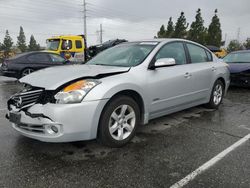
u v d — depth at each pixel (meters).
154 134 4.32
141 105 4.07
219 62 6.02
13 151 3.61
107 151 3.63
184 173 3.04
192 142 3.97
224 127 4.69
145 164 3.26
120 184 2.82
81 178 2.94
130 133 3.90
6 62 10.44
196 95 5.18
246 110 5.92
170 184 2.82
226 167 3.17
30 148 3.70
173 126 4.73
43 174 3.02
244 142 3.97
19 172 3.05
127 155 3.51
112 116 3.62
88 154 3.54
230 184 2.81
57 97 3.29
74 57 15.59
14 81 11.34
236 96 7.65
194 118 5.24
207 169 3.13
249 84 8.30
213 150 3.68
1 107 6.17
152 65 4.25
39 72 4.06
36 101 3.40
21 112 3.46
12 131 4.37
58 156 3.47
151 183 2.84
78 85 3.38
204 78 5.32
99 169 3.13
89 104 3.34
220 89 6.02
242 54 9.54
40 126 3.35
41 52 11.04
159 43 4.65
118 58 4.58
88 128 3.38
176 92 4.61
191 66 5.05
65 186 2.78
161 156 3.48
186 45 5.19
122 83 3.66
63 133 3.27
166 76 4.38
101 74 3.64
